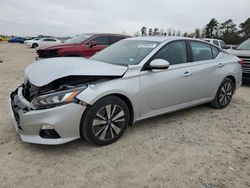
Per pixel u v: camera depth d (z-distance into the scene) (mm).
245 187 2660
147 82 3631
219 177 2812
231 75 5156
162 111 3998
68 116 2961
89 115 3123
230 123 4438
